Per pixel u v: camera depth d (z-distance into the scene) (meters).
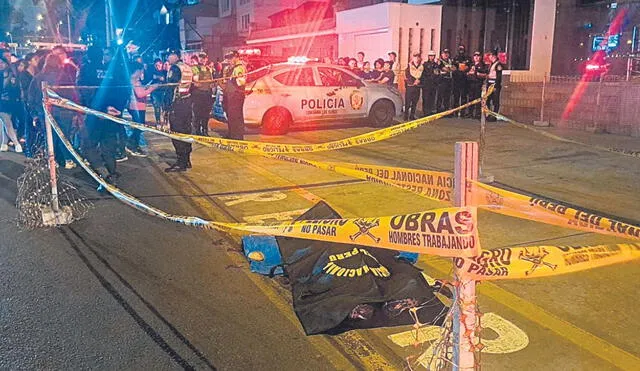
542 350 3.20
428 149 10.11
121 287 4.12
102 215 6.00
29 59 9.49
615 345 3.26
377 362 3.09
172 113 8.20
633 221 5.60
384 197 6.63
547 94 13.39
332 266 3.90
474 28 20.44
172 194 6.95
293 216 5.91
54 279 4.28
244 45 33.06
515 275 2.12
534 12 15.40
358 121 13.37
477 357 2.42
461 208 2.11
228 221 5.77
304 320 3.52
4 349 3.25
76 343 3.32
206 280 4.25
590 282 4.14
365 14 17.86
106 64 7.39
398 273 3.88
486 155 9.38
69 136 8.44
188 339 3.37
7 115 10.03
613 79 12.80
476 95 14.69
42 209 5.68
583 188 6.99
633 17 16.36
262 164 8.78
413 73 14.08
